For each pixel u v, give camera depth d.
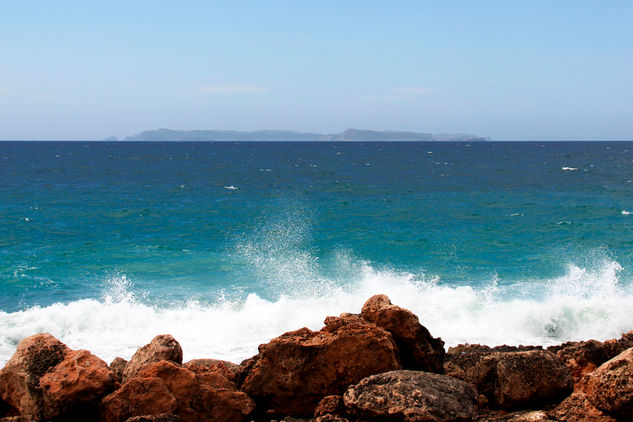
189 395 8.56
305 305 17.88
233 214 38.75
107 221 35.16
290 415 9.01
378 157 129.38
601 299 17.27
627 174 75.06
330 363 9.02
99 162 101.88
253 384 9.09
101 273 22.22
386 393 7.89
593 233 31.33
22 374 8.62
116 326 15.74
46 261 24.19
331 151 171.62
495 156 133.12
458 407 7.72
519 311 16.72
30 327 15.31
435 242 28.77
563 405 8.17
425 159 118.94
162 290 19.89
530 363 8.65
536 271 22.88
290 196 50.09
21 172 76.00
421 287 19.80
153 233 31.14
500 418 8.05
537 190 54.97
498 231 32.03
